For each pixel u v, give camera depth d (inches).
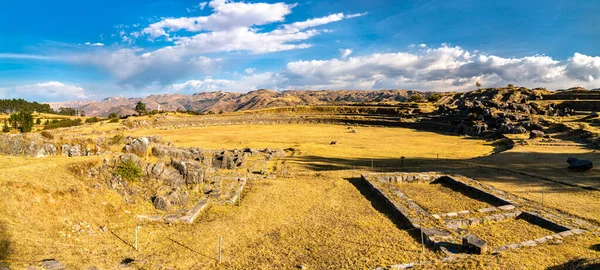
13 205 628.1
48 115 6811.0
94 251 615.5
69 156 976.9
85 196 782.5
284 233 817.5
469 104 4835.1
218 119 5880.9
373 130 4473.4
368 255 685.9
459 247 710.5
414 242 759.1
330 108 6939.0
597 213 907.4
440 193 1194.0
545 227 847.7
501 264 593.0
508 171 1456.7
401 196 1093.1
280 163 2000.5
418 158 2175.2
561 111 4234.7
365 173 1529.3
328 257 681.6
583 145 2219.5
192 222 865.5
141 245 699.4
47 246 555.2
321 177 1462.8
